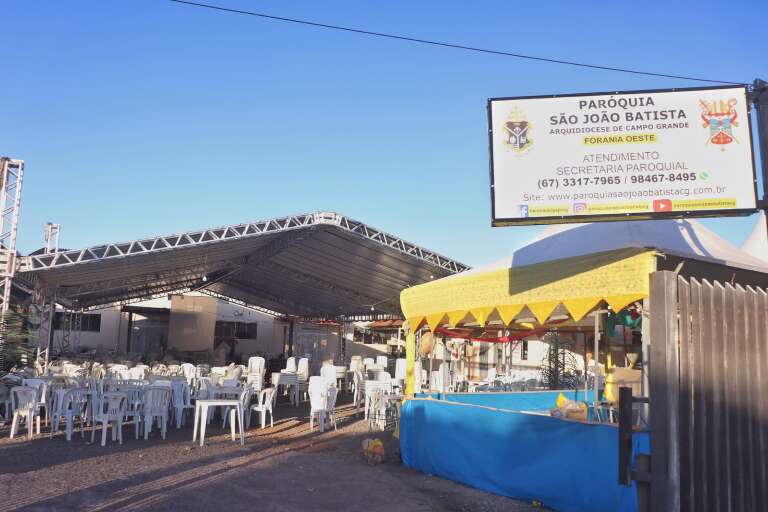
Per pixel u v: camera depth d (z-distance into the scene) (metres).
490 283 7.23
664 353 3.47
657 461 3.41
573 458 5.82
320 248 17.62
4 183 12.47
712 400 3.64
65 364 14.84
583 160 5.26
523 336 10.70
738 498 3.66
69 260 12.71
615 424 5.52
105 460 7.79
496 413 6.77
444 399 9.18
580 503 5.68
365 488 6.77
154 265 18.11
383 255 16.91
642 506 3.48
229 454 8.55
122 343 31.39
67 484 6.36
